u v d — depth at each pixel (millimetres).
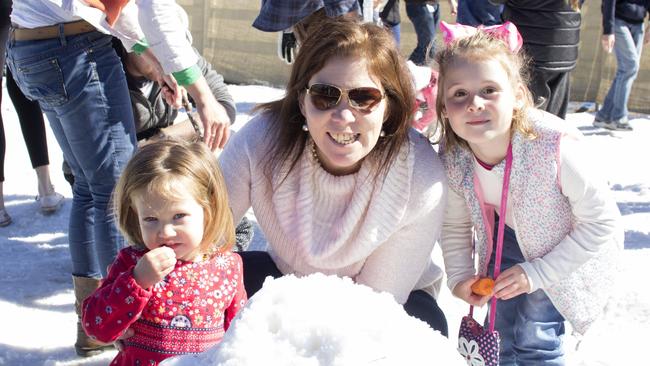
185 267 2088
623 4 7254
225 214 2145
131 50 2820
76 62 2707
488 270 2656
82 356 3023
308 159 2227
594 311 2473
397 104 2135
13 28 2793
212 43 10602
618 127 7547
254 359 938
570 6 4000
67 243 4293
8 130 6609
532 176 2338
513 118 2338
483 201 2467
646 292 3553
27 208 4832
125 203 2088
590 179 2293
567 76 4172
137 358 2074
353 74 2029
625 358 2990
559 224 2395
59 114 2777
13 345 3092
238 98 8984
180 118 6109
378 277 2248
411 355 948
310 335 953
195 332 2076
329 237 2213
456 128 2301
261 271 2402
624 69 7402
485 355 2324
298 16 4078
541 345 2625
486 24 7250
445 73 2322
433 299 2445
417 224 2207
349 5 4012
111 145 2787
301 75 2133
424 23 8297
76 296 3014
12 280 3734
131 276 1968
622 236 2416
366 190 2168
